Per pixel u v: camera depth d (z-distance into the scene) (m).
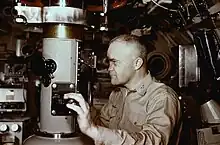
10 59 2.86
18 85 2.54
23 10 1.68
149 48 3.26
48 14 1.66
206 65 2.70
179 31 3.12
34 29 2.41
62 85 1.64
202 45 2.66
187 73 3.04
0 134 2.24
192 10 2.51
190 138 2.77
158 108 1.79
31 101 2.48
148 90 1.93
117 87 2.15
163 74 3.23
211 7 2.35
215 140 2.46
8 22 2.74
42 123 1.71
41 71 1.66
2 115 2.39
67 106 1.50
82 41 1.76
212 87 2.67
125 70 1.90
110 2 1.89
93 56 2.14
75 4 1.70
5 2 2.66
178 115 1.88
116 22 2.72
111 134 1.51
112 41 1.95
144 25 2.92
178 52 3.10
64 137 1.68
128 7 2.47
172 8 2.57
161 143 1.62
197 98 2.83
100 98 2.98
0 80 2.75
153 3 2.46
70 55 1.68
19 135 2.26
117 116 2.06
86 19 1.72
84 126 1.49
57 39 1.68
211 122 2.55
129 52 1.89
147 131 1.64
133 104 1.95
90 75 2.12
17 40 2.90
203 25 2.59
